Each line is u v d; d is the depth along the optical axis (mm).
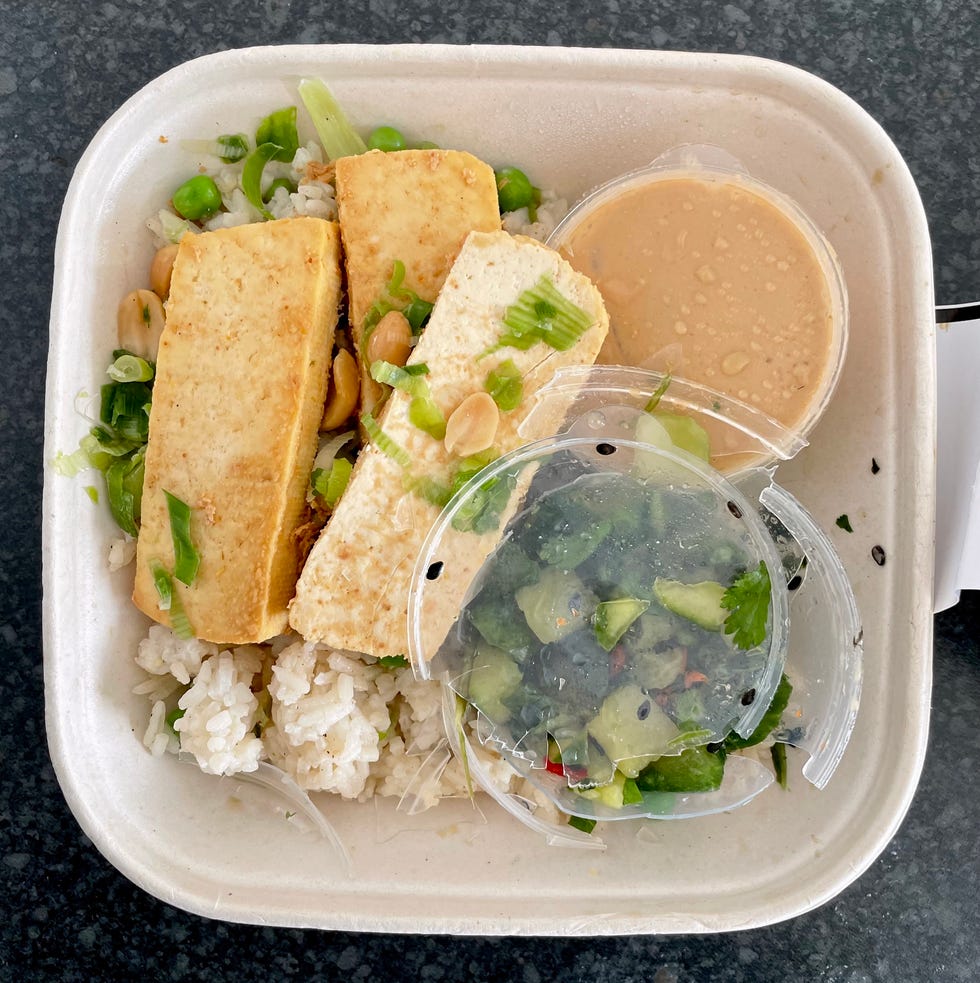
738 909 217
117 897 257
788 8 262
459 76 226
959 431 230
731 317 227
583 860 226
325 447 227
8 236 261
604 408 220
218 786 237
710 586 208
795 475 243
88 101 261
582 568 207
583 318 216
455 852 228
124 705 232
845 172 227
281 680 230
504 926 215
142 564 222
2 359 261
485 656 212
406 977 256
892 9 263
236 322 218
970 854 255
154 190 237
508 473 210
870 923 256
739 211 228
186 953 256
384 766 241
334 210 237
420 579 209
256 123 235
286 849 227
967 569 220
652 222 230
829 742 218
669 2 262
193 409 219
